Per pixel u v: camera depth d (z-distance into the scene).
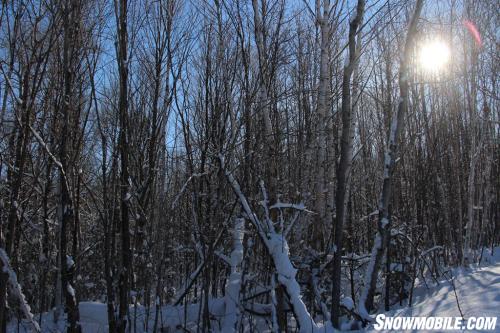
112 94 6.82
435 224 9.82
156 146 7.36
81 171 6.40
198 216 6.90
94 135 7.43
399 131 6.11
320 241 7.48
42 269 7.67
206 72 6.59
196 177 6.79
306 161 6.86
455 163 10.38
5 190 6.39
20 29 5.39
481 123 11.98
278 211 6.57
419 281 8.99
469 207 9.78
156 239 6.82
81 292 10.24
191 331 6.84
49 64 6.43
